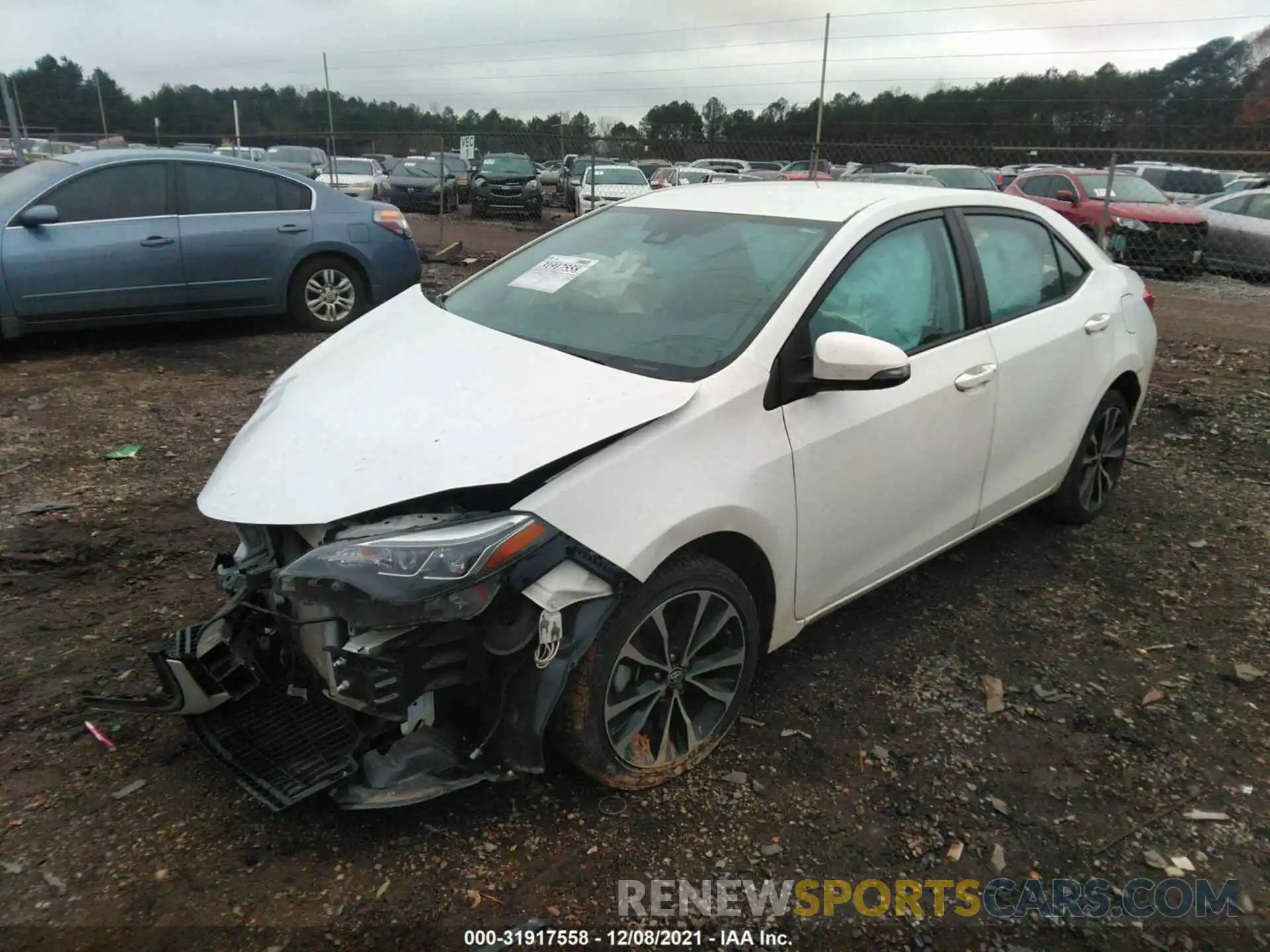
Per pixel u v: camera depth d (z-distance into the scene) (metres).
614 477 2.49
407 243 8.85
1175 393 7.13
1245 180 17.56
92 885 2.36
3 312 7.01
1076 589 4.16
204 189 7.81
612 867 2.51
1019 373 3.78
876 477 3.18
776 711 3.21
